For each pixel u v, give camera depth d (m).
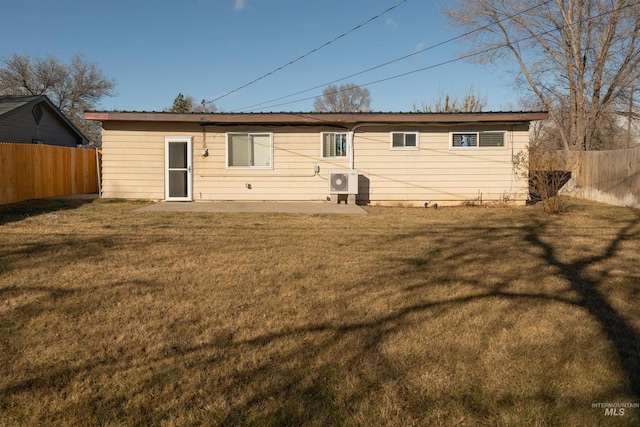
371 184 14.71
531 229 9.81
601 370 3.25
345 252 7.20
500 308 4.54
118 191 14.45
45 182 16.08
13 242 7.50
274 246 7.62
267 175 14.67
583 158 16.77
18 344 3.60
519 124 14.55
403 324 4.11
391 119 14.16
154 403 2.81
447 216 11.96
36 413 2.68
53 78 38.34
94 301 4.64
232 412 2.72
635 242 8.29
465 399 2.88
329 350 3.56
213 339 3.76
